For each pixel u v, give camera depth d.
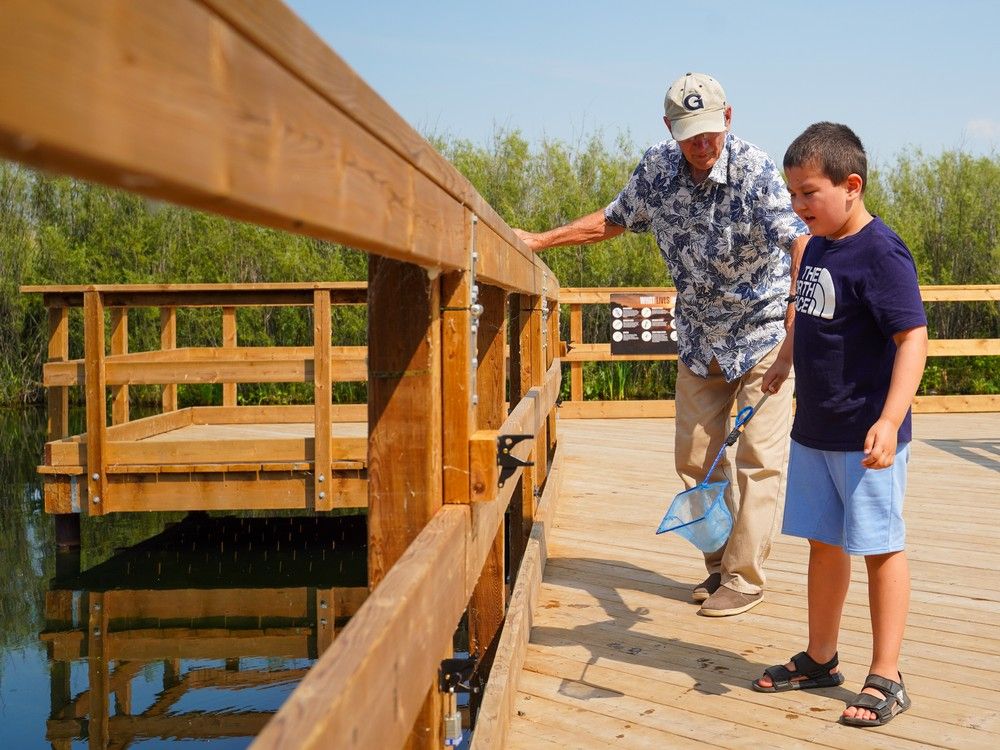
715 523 2.70
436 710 1.54
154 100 0.58
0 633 4.62
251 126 0.73
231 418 7.89
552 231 3.67
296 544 6.37
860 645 3.05
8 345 14.84
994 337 14.08
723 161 3.25
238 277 14.92
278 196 0.78
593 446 7.63
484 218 2.04
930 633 3.20
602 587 3.75
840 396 2.45
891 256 2.35
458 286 1.76
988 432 8.25
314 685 0.92
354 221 1.01
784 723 2.49
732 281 3.33
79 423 12.49
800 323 2.54
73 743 3.45
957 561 4.14
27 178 15.38
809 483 2.57
